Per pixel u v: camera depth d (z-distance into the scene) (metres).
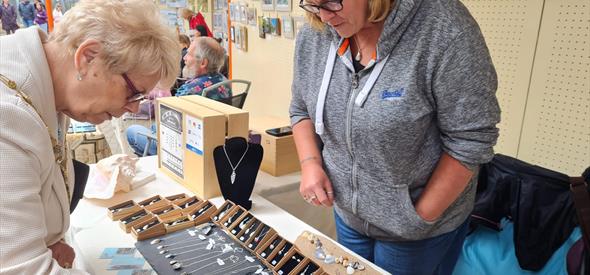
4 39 0.73
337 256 1.12
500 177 1.46
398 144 1.02
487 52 0.95
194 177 1.50
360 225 1.24
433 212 1.06
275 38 2.72
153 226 1.18
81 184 1.13
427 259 1.18
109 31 0.71
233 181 1.39
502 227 1.49
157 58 0.78
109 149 2.74
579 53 1.35
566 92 1.40
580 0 1.33
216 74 2.80
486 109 0.94
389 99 1.00
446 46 0.92
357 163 1.13
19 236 0.64
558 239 1.34
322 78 1.15
